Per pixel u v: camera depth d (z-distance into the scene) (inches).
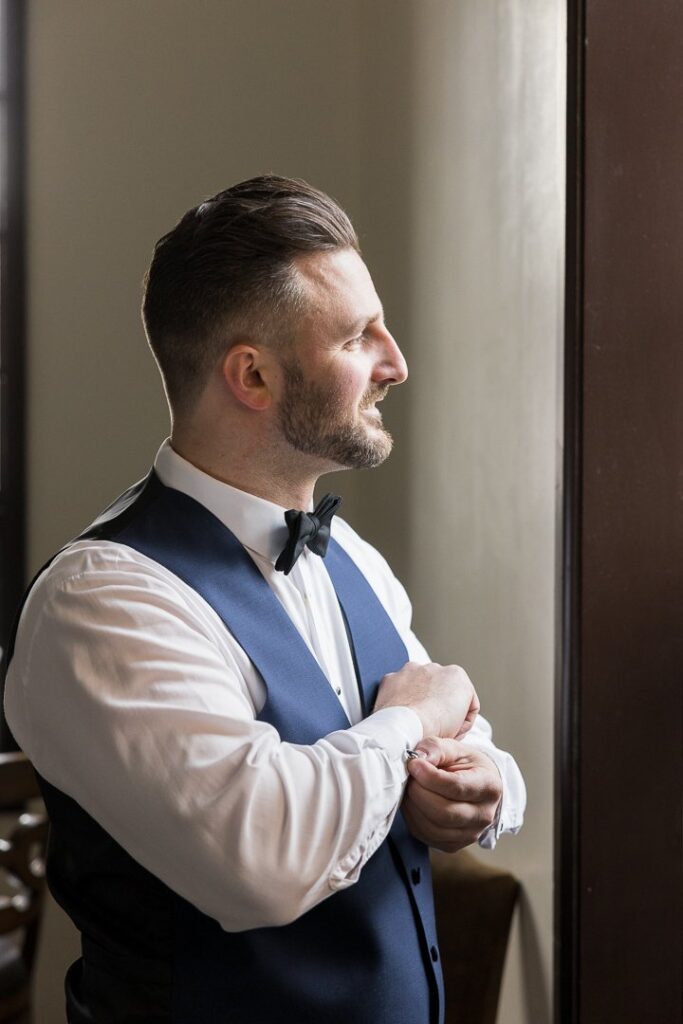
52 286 127.0
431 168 106.3
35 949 97.5
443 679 51.8
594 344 78.4
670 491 79.8
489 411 95.2
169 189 124.5
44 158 126.0
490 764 49.6
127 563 47.3
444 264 104.0
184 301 49.9
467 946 92.6
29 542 129.2
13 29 125.3
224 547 50.4
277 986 46.3
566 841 80.4
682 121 79.0
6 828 128.2
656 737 80.1
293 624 50.8
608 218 78.3
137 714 43.1
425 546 109.9
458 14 99.9
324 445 50.2
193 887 42.8
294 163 122.6
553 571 83.9
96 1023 48.5
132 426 127.2
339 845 42.8
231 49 123.0
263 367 49.3
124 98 124.7
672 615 80.1
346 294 49.3
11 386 128.0
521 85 87.7
